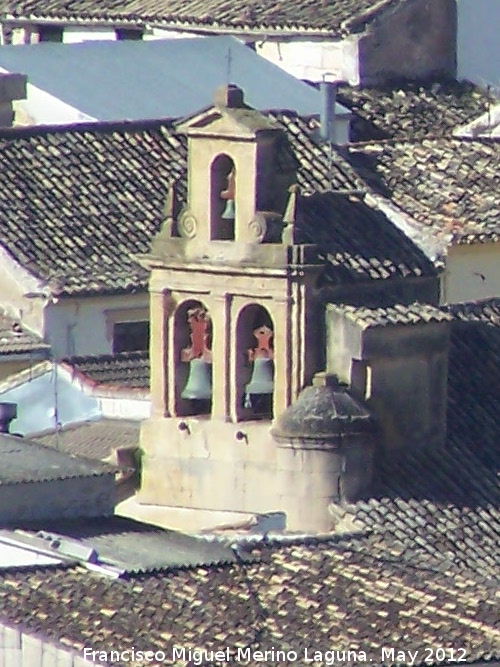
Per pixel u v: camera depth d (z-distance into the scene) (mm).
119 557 91688
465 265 122438
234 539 95188
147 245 133000
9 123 146875
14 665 86125
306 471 99000
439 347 101750
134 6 168500
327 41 162500
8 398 114062
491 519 99625
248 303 100125
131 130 138500
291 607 89250
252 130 99750
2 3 172500
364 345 99812
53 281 129750
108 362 116812
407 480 100000
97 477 96625
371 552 95250
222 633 87000
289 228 100125
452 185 124000
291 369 99938
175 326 101125
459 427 102500
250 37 164500
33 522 95250
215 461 100188
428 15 163250
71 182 135125
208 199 100438
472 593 91625
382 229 104062
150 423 101312
